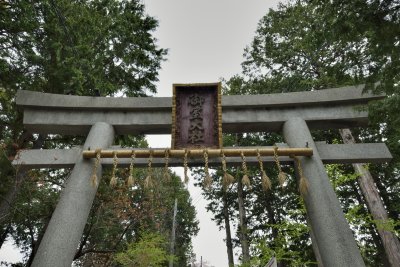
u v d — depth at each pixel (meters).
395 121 5.71
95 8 9.98
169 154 5.16
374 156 5.33
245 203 18.66
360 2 4.63
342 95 5.90
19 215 9.70
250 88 14.66
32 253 8.43
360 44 5.35
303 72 12.20
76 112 6.07
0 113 8.35
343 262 4.10
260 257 9.84
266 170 15.89
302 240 14.59
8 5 6.79
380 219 9.30
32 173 9.07
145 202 11.73
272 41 14.03
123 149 5.51
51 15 7.54
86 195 4.96
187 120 5.74
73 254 4.43
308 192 4.88
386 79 5.02
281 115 5.97
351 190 15.82
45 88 8.66
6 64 6.93
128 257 11.78
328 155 5.40
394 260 8.84
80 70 7.69
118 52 9.88
